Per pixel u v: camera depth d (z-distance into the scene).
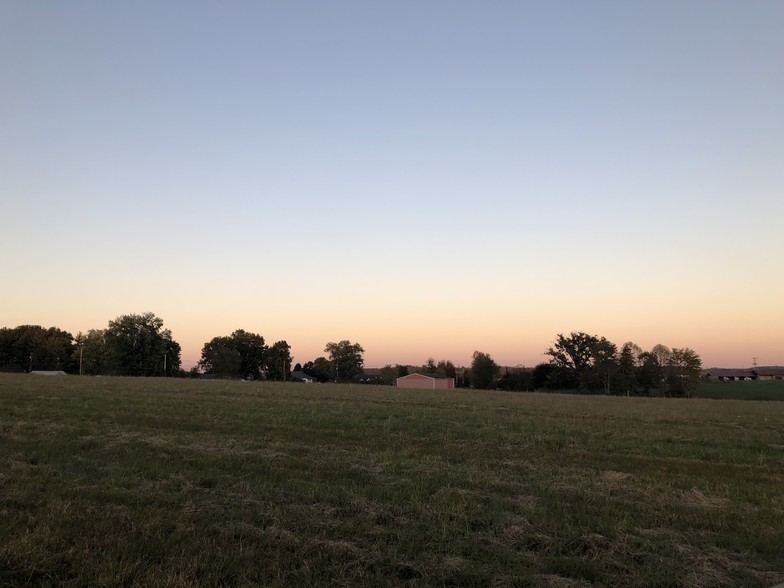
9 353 134.12
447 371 161.25
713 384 139.88
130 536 7.33
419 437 18.88
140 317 126.38
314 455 14.25
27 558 6.47
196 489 10.12
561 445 18.27
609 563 7.18
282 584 6.10
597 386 122.75
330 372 171.00
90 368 129.38
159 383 54.56
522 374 133.12
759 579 6.84
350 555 7.07
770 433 24.14
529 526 8.48
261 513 8.67
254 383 71.75
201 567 6.45
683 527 8.80
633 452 17.45
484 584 6.45
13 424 18.03
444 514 8.89
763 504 10.54
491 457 15.06
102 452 13.48
